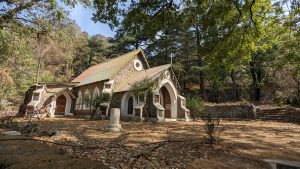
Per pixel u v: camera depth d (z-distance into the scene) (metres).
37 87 28.42
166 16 10.63
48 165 3.83
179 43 36.03
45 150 5.07
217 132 11.97
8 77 25.39
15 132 9.40
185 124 17.39
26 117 23.16
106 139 9.20
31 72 32.34
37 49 34.22
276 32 13.29
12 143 5.94
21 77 30.23
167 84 24.84
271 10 12.21
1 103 28.22
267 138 10.48
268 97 32.25
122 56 32.44
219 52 12.77
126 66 27.64
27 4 14.60
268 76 29.47
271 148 8.06
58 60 48.16
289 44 13.55
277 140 9.91
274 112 23.77
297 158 6.61
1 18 14.34
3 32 15.94
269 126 16.22
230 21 12.00
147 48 40.66
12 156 4.40
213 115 27.62
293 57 13.65
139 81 23.14
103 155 6.13
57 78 46.12
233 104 27.08
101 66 35.03
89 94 28.48
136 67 28.83
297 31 12.89
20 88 31.53
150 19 10.50
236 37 12.65
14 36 17.16
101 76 28.27
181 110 23.75
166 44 36.53
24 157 4.34
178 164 5.45
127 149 7.08
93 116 23.30
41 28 16.69
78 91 31.64
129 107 23.92
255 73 33.00
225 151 7.16
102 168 3.94
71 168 3.72
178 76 36.97
